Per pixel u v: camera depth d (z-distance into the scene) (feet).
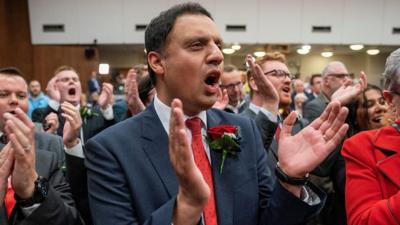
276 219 3.39
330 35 40.55
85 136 9.46
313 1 39.83
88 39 40.27
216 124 3.93
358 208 3.76
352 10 39.99
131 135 3.57
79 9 39.75
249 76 7.20
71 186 5.23
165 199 3.36
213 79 3.42
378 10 39.88
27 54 39.99
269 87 6.16
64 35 40.09
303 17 40.14
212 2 39.58
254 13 39.96
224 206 3.44
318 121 3.45
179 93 3.45
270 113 6.15
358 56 50.21
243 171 3.66
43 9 39.58
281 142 3.48
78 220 4.52
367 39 40.55
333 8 40.01
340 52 49.88
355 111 6.95
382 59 48.55
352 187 3.92
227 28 40.19
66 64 40.29
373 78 48.85
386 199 3.59
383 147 3.89
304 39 40.60
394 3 39.68
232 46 41.93
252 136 4.00
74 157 5.21
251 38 40.40
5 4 38.42
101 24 40.06
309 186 3.52
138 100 7.07
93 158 3.48
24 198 3.92
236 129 3.72
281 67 7.75
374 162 3.89
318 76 21.97
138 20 40.09
